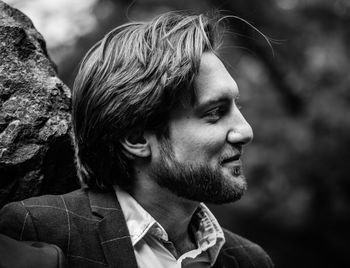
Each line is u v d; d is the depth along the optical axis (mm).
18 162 1459
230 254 1779
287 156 5535
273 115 5816
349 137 5453
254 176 5641
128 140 1537
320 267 6059
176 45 1522
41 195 1559
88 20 5688
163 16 1608
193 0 5477
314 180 5582
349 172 5480
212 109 1516
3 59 1496
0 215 1424
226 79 1541
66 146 1564
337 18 5859
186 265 1617
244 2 5160
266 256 1877
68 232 1435
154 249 1530
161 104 1495
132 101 1505
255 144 5695
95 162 1583
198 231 1684
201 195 1510
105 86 1539
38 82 1529
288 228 6020
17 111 1476
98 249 1452
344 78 5695
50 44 5562
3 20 1537
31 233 1391
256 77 6371
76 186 1677
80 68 1630
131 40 1566
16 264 1172
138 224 1507
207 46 1555
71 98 1624
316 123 5508
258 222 6121
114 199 1551
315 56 5715
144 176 1552
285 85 5730
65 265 1240
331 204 5656
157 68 1506
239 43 5340
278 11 5746
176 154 1504
